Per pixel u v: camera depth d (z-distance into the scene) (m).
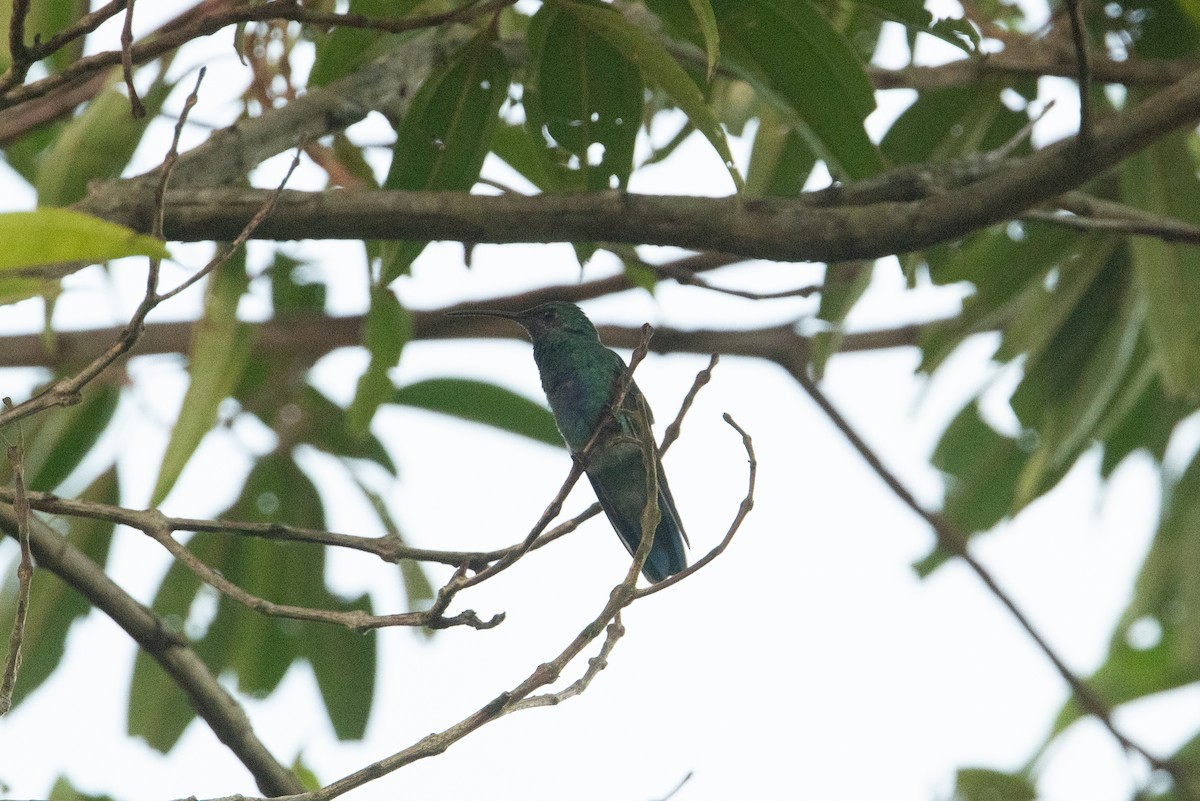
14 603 9.86
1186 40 9.54
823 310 10.09
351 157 9.86
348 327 11.20
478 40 7.54
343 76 8.04
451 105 7.70
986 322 10.98
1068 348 10.91
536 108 8.07
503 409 10.97
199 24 5.88
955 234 7.02
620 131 7.60
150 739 10.21
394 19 7.96
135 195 6.80
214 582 5.85
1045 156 6.90
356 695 10.55
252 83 8.57
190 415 7.93
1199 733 12.74
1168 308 9.51
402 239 7.08
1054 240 10.69
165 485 7.72
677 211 7.04
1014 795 11.51
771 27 7.42
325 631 10.57
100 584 7.21
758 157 9.88
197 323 8.16
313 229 6.94
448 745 5.36
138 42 8.20
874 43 10.14
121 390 10.50
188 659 7.31
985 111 9.67
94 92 9.16
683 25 7.42
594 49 7.27
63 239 2.99
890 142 9.80
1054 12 9.88
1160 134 6.81
